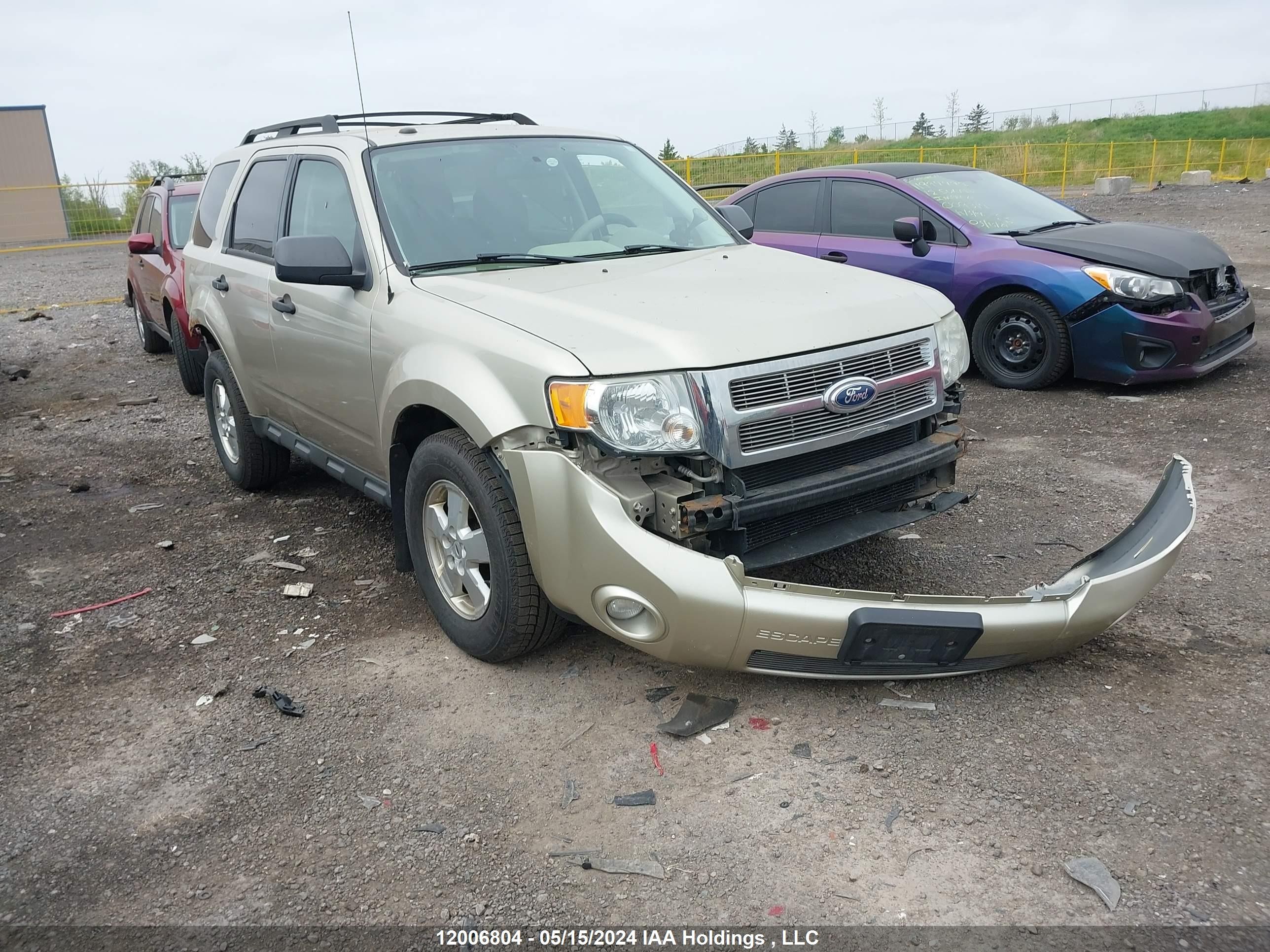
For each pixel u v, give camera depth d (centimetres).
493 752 315
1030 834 265
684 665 343
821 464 332
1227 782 282
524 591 336
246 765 313
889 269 790
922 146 3562
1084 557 439
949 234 764
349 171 423
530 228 418
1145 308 674
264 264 494
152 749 324
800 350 317
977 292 745
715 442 302
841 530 340
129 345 1148
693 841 270
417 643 391
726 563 295
